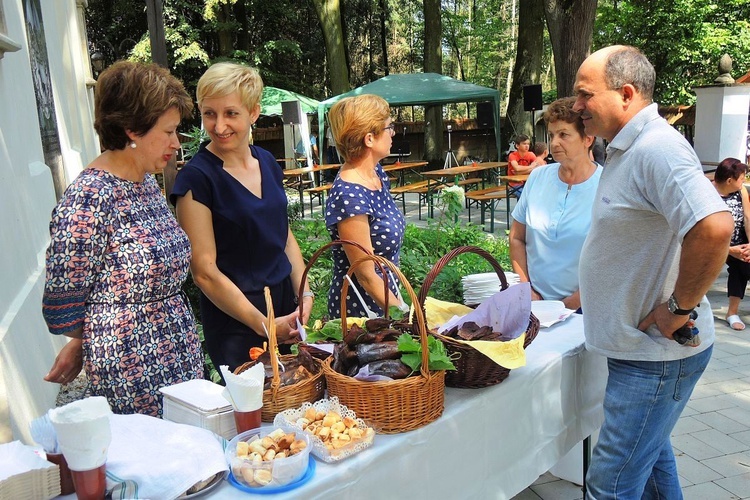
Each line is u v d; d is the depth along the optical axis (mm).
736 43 17547
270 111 18516
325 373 1817
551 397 2367
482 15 36500
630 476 2203
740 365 4637
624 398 2137
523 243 3254
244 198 2402
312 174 17594
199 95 2316
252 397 1615
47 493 1338
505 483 2182
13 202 3205
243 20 25484
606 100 2039
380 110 2633
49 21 5945
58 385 3646
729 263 5434
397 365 1773
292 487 1488
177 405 1731
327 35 20391
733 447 3490
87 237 1749
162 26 4906
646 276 2031
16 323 2789
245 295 2457
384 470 1680
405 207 13438
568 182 3041
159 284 1912
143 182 1979
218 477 1500
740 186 5320
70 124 6969
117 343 1838
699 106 9891
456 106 37188
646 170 1925
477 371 2004
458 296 4617
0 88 3312
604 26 19266
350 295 2785
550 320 2719
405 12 32188
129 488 1353
